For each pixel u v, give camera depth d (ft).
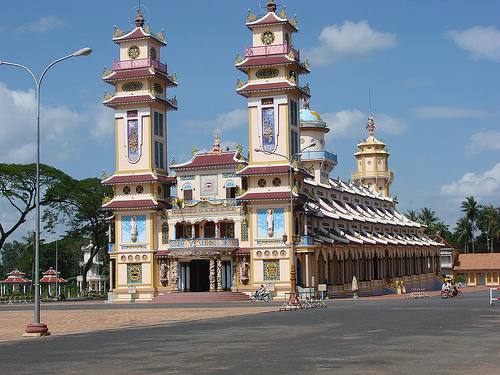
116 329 138.82
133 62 310.65
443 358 80.43
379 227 408.26
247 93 292.20
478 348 88.99
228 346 98.58
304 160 362.53
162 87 320.29
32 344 112.47
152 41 316.81
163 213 304.71
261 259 286.66
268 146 289.33
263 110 291.38
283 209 285.02
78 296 425.69
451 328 117.91
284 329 124.98
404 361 78.69
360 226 376.07
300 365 77.51
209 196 301.84
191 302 270.87
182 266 298.56
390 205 483.92
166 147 322.14
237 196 287.89
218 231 294.05
